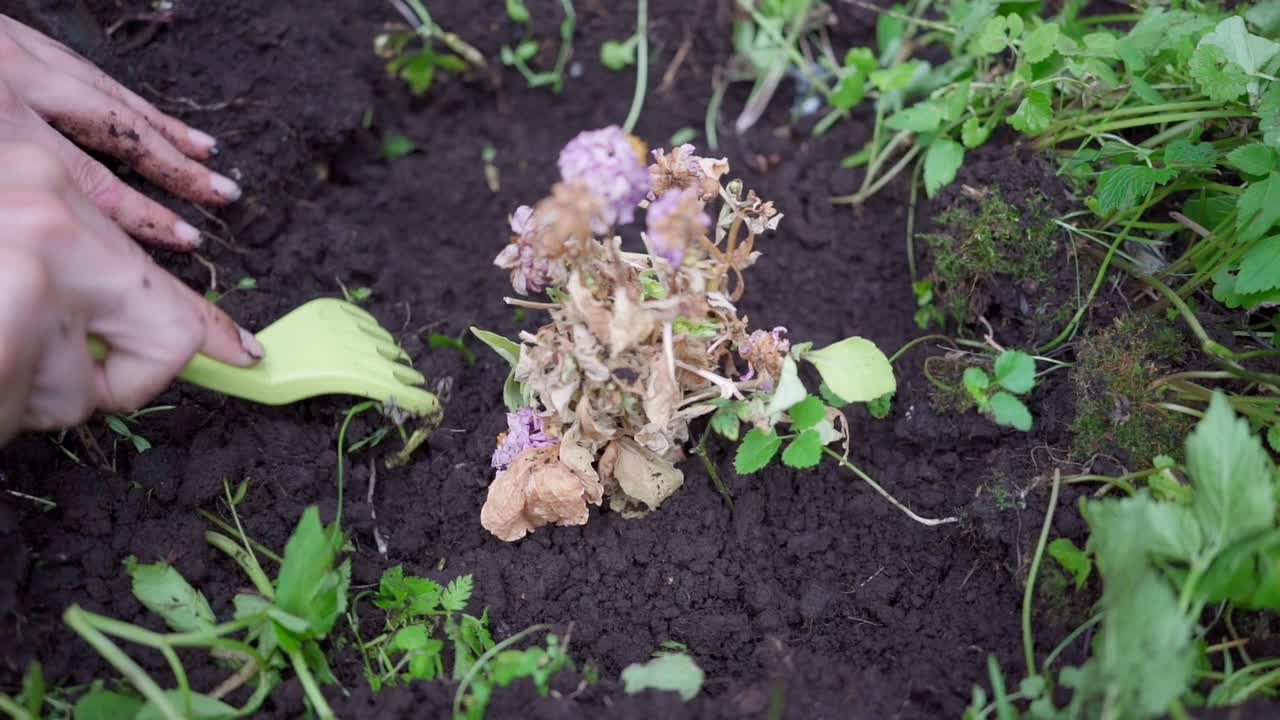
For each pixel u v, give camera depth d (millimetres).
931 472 639
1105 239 661
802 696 545
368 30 783
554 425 584
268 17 742
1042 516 593
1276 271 583
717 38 809
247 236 701
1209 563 505
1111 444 603
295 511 610
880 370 594
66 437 595
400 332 694
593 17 820
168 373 547
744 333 582
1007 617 587
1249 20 651
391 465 649
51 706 533
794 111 795
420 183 775
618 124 806
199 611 563
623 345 530
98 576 569
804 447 577
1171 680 466
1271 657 549
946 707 554
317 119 739
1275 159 590
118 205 618
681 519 623
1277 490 533
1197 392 604
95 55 686
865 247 732
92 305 521
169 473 599
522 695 538
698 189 556
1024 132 689
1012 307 662
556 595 609
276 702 543
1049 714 509
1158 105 649
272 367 611
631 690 544
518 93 814
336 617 564
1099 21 722
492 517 599
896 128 695
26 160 522
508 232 763
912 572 614
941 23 755
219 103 715
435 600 595
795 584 616
